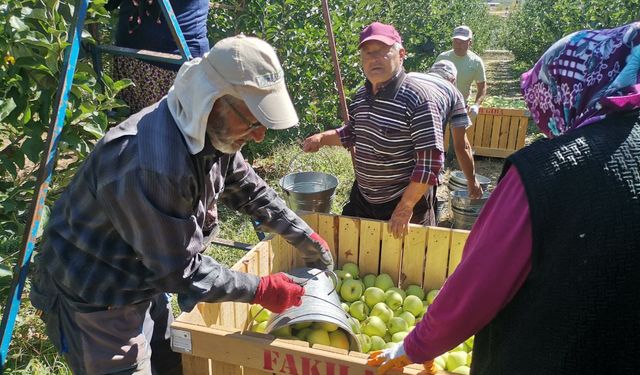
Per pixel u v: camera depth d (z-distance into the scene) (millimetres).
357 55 8562
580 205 1161
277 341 2021
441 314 1450
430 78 3455
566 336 1226
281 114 1620
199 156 1747
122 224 1788
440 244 3010
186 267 1814
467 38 6957
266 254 2836
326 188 4309
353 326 2543
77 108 3303
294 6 7348
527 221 1227
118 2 3514
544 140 1291
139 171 1674
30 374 3068
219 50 1613
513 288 1306
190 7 3510
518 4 27344
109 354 2133
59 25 3174
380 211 3578
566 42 1332
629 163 1169
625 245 1137
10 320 2596
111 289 2020
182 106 1671
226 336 2059
